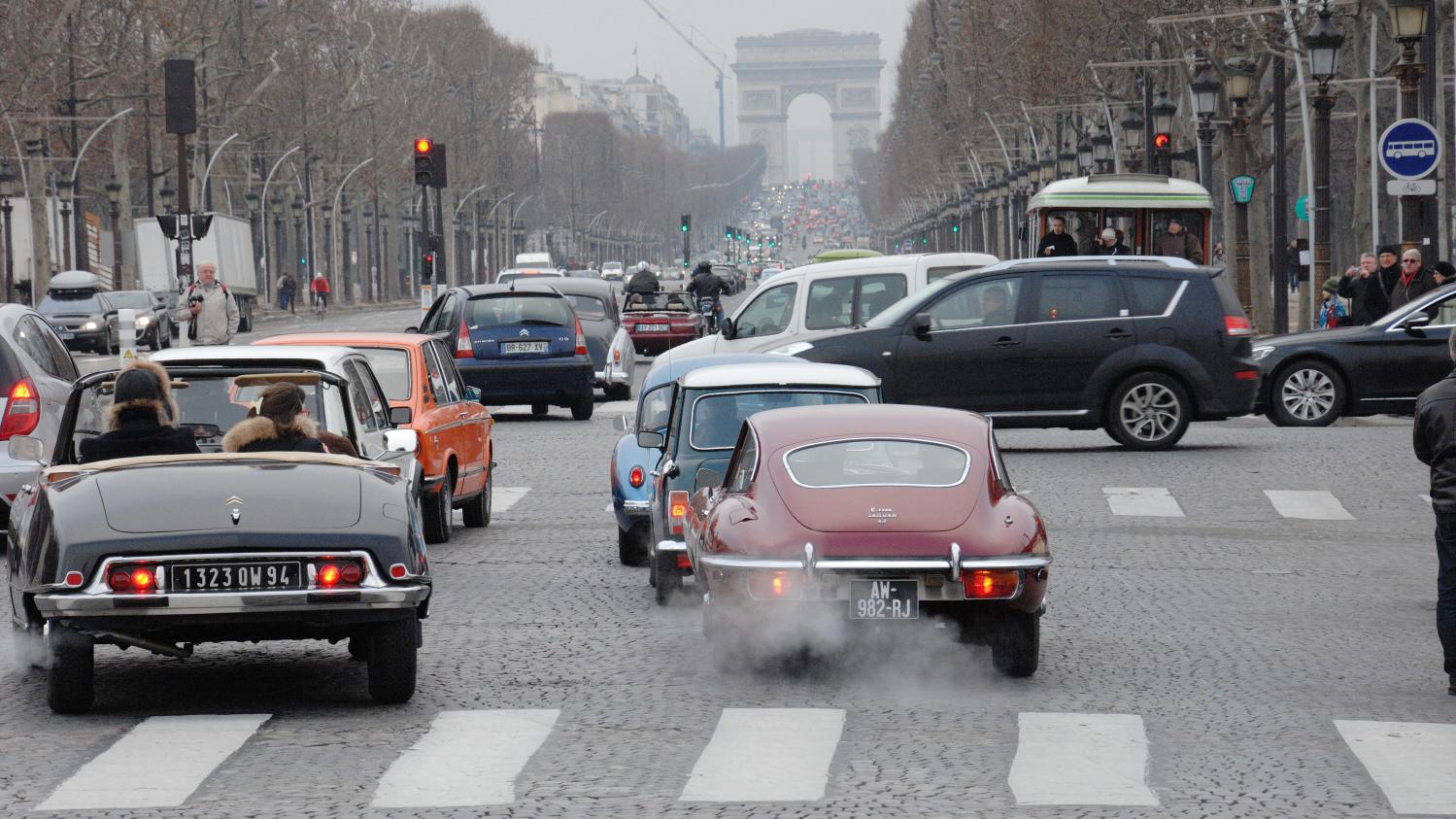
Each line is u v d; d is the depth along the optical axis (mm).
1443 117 81750
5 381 29328
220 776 15852
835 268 51375
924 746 16828
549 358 55875
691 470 25016
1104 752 16547
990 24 154750
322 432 22484
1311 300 92375
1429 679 20000
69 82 130375
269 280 188000
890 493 19656
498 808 14781
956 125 193375
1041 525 19781
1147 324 43281
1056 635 22812
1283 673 20328
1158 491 37219
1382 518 33938
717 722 17922
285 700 19094
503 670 20625
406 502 18500
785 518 19438
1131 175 74938
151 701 19094
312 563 17547
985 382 43250
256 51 163000
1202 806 14719
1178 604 25125
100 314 107188
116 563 17359
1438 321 49656
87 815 14648
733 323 49969
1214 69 94688
